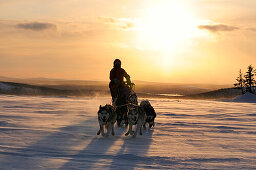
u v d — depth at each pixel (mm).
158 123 10898
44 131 8523
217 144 7188
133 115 8109
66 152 6172
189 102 24453
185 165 5328
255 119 12281
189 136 8266
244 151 6453
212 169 5105
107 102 21312
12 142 6961
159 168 5121
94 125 10141
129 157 5809
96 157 5805
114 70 11148
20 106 16641
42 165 5148
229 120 11906
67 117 12133
